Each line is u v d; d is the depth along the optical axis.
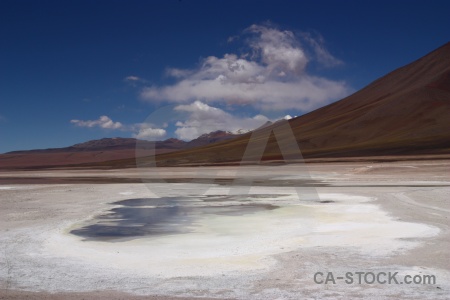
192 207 18.61
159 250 10.62
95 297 7.15
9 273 8.73
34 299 7.08
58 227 14.21
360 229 12.77
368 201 19.69
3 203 22.36
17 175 67.06
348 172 43.31
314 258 9.47
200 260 9.57
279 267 8.84
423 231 12.23
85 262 9.58
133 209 18.50
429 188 25.30
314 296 7.03
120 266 9.20
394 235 11.77
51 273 8.70
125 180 42.75
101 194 26.41
